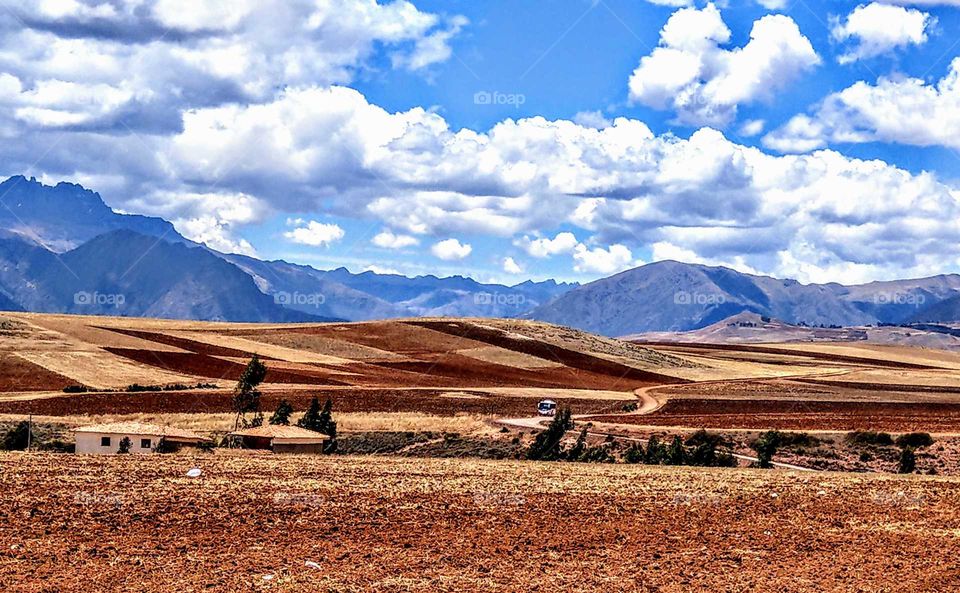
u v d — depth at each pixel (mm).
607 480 66500
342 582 34750
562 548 42281
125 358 183375
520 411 147250
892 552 42969
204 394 143625
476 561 39062
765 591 35219
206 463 69125
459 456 98938
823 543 45000
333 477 62781
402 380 189125
